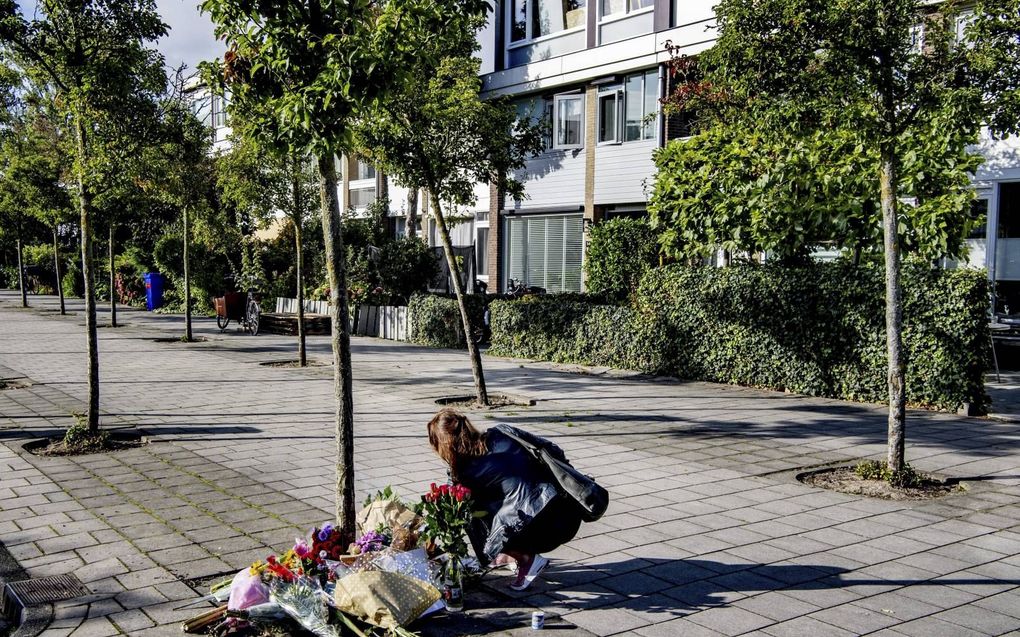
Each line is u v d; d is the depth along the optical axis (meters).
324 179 5.50
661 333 15.15
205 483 7.80
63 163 20.70
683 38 20.28
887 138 7.89
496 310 18.64
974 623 4.76
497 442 5.33
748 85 8.29
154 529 6.41
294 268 28.69
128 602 5.02
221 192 21.78
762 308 13.55
